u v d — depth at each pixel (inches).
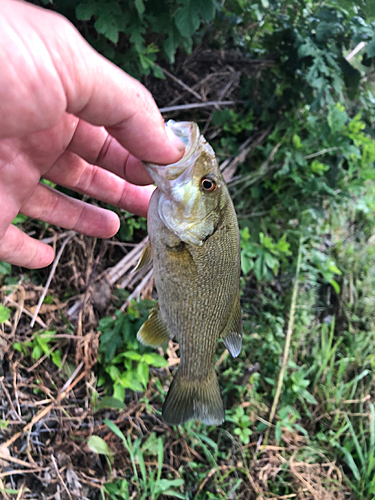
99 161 8.4
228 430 14.8
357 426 17.0
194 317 8.3
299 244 17.9
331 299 21.5
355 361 18.8
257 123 18.0
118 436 12.9
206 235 7.8
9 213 7.7
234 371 15.8
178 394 9.0
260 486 14.0
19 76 5.1
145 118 6.3
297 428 15.7
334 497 14.7
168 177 7.2
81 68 5.5
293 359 17.9
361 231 23.1
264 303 18.4
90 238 13.9
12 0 5.0
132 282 15.1
